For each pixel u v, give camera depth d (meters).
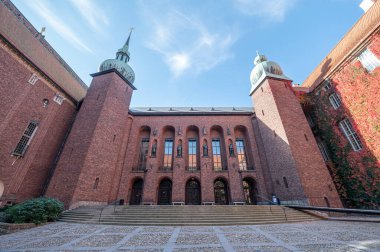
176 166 23.09
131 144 24.11
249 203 22.50
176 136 25.05
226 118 26.67
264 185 21.92
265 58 28.48
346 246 6.17
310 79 25.83
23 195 16.75
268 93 23.09
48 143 19.69
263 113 23.84
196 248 6.45
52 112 20.27
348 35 20.20
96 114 20.23
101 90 22.23
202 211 13.52
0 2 16.48
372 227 9.66
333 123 20.31
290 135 19.61
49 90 20.08
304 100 23.34
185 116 26.73
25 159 17.22
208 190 21.70
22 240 7.83
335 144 19.95
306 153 18.78
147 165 22.84
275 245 6.55
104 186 18.86
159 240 7.65
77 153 18.06
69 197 15.62
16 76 16.61
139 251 6.18
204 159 23.52
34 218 11.73
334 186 17.47
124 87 24.58
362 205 16.58
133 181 22.80
